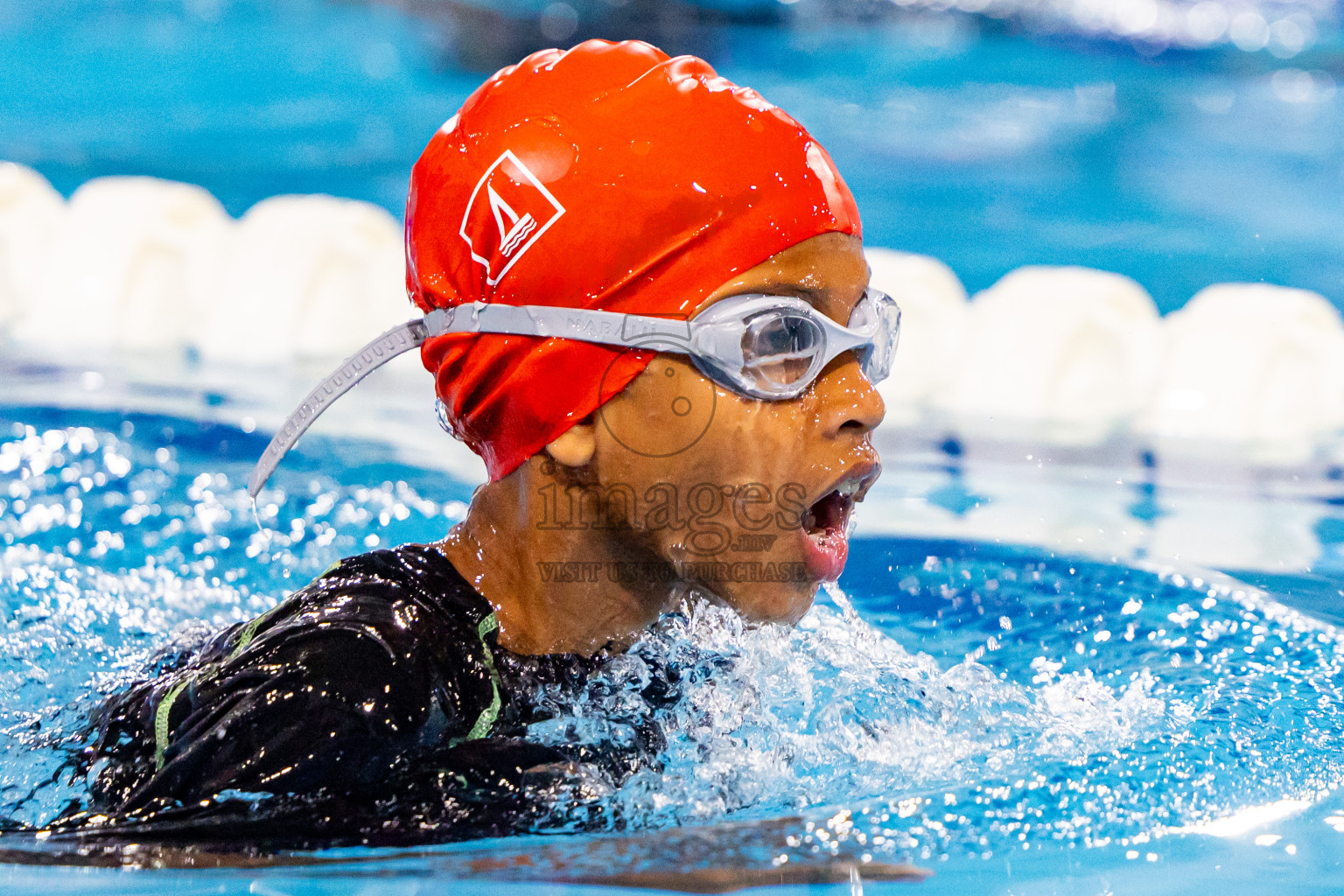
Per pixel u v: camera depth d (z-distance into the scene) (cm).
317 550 782
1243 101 2744
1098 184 2211
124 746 496
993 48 3100
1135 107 2700
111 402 1101
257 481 541
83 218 1427
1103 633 638
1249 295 1233
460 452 1002
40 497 870
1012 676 592
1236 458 1026
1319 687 561
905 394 1223
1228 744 504
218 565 764
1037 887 405
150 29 3153
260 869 413
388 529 817
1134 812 454
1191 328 1216
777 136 454
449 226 484
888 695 554
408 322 503
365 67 2927
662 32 3023
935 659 617
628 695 492
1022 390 1191
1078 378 1196
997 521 848
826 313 454
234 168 2192
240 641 504
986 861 421
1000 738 520
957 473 984
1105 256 1800
